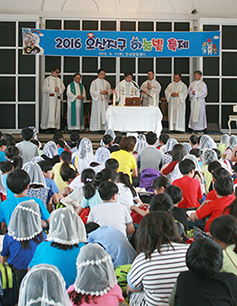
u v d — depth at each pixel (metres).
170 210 2.66
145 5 11.37
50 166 4.08
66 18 11.27
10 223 2.59
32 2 11.15
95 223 2.90
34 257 2.30
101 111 10.79
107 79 11.67
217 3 11.37
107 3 11.31
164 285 1.96
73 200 3.70
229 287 1.67
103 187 3.04
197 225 3.58
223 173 3.80
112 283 1.83
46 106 10.88
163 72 11.67
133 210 3.62
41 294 1.48
